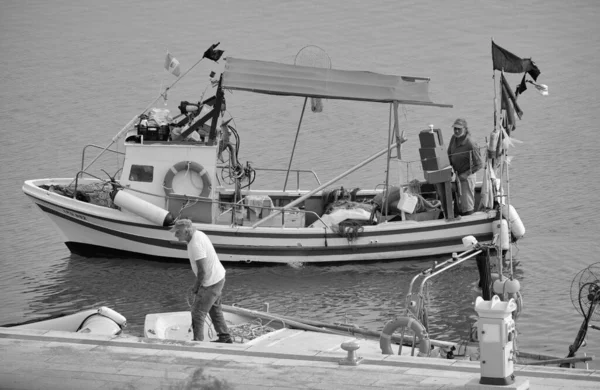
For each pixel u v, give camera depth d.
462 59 61.38
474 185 35.06
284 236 34.62
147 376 17.20
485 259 25.95
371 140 48.47
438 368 17.20
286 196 37.88
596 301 23.44
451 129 49.22
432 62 61.19
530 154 44.66
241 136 49.62
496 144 32.03
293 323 25.14
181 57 64.56
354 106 54.44
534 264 32.66
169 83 59.44
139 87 58.84
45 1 82.06
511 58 29.95
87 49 67.69
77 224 35.53
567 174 41.84
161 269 34.59
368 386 16.39
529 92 54.53
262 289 32.38
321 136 49.41
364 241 34.66
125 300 31.20
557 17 69.44
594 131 47.66
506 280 22.97
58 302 30.98
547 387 16.12
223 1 79.38
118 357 18.25
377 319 29.03
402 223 34.66
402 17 71.88
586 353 25.22
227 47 66.06
